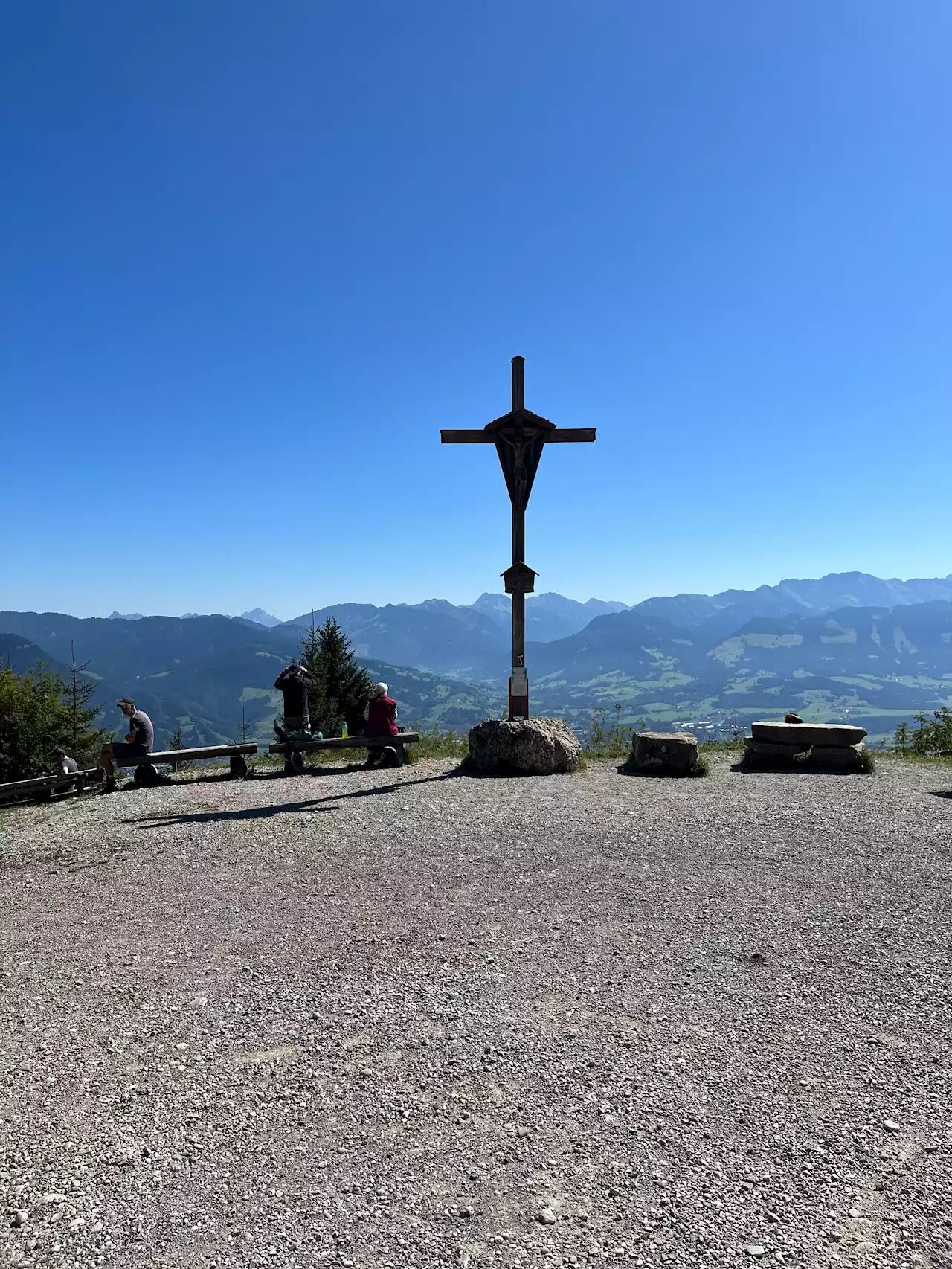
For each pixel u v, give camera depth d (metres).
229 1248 2.88
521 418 12.77
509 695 12.95
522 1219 2.98
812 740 12.31
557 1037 4.28
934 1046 4.09
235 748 12.99
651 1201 3.05
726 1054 4.06
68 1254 2.88
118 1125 3.64
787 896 6.34
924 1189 3.07
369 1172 3.27
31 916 6.50
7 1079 4.06
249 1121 3.64
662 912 6.07
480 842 8.21
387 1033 4.38
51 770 17.88
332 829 9.00
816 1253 2.78
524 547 13.02
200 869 7.67
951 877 6.75
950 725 15.95
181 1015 4.68
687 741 11.81
